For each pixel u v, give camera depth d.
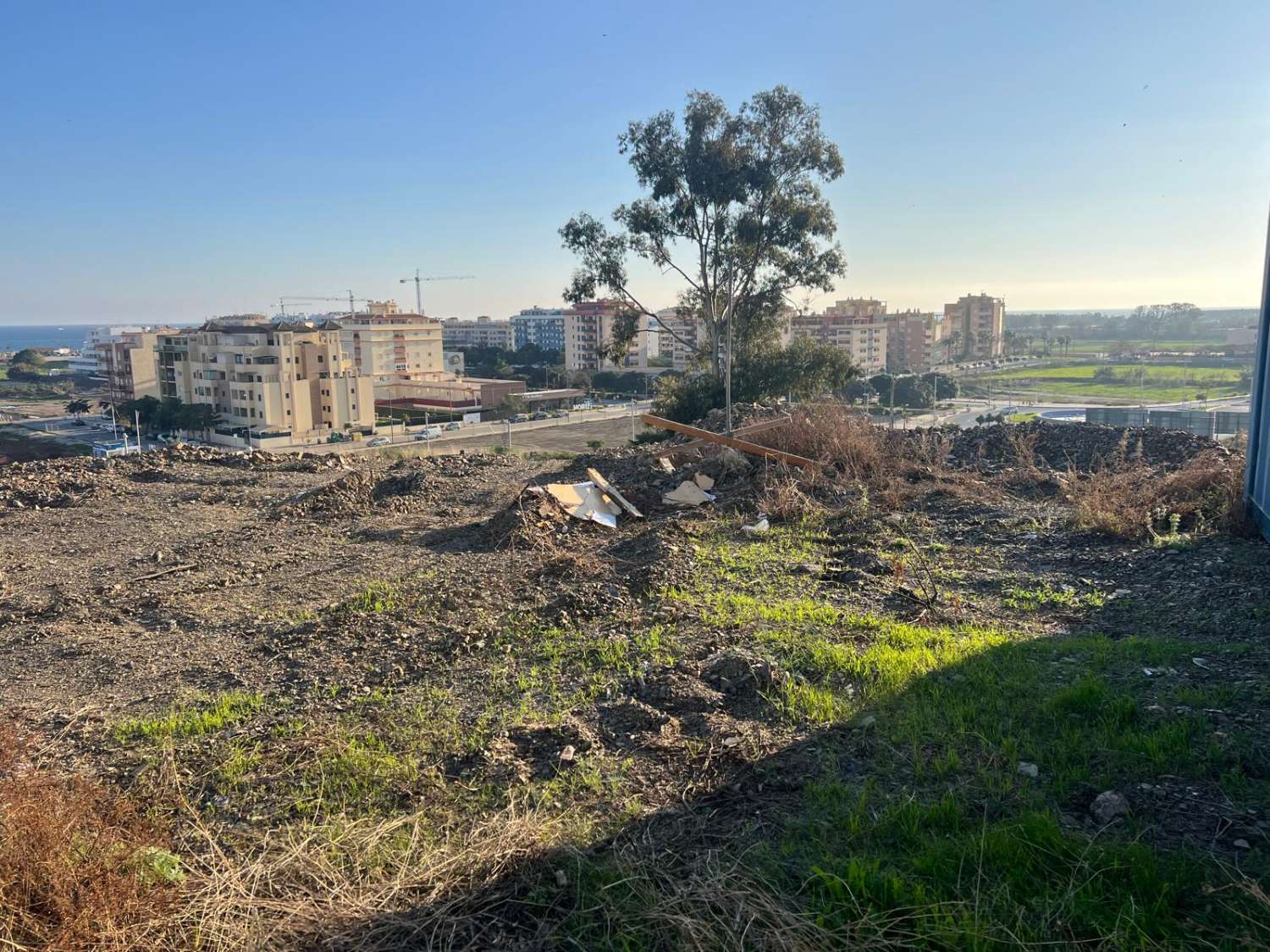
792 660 4.79
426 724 4.33
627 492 10.52
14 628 6.55
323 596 7.14
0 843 2.88
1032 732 3.73
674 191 22.52
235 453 14.30
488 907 2.84
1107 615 5.56
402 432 54.75
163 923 2.75
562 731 4.05
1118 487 8.66
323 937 2.71
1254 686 3.99
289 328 54.81
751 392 23.22
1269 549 6.45
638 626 5.70
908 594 6.18
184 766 4.00
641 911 2.73
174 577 7.92
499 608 6.41
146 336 71.62
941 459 10.87
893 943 2.49
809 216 22.05
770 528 8.65
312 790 3.69
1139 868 2.66
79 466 13.20
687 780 3.58
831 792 3.36
